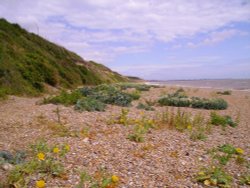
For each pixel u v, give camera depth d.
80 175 4.22
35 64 19.75
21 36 25.62
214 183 4.20
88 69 33.47
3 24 25.08
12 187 3.69
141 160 5.05
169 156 5.34
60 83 21.78
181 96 14.90
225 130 8.00
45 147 5.05
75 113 8.85
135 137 6.25
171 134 6.93
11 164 4.43
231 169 4.86
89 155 5.11
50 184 3.88
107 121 7.84
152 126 7.47
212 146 6.16
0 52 17.66
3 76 15.48
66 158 4.88
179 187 4.09
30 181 3.91
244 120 10.17
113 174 4.37
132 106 11.71
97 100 11.21
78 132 6.57
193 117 9.70
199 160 5.21
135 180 4.23
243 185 4.25
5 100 12.26
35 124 7.34
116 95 12.41
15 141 5.85
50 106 10.06
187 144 6.18
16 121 7.65
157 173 4.53
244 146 6.39
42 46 28.55
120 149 5.55
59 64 26.12
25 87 16.33
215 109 12.85
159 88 27.25
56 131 6.66
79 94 11.95
